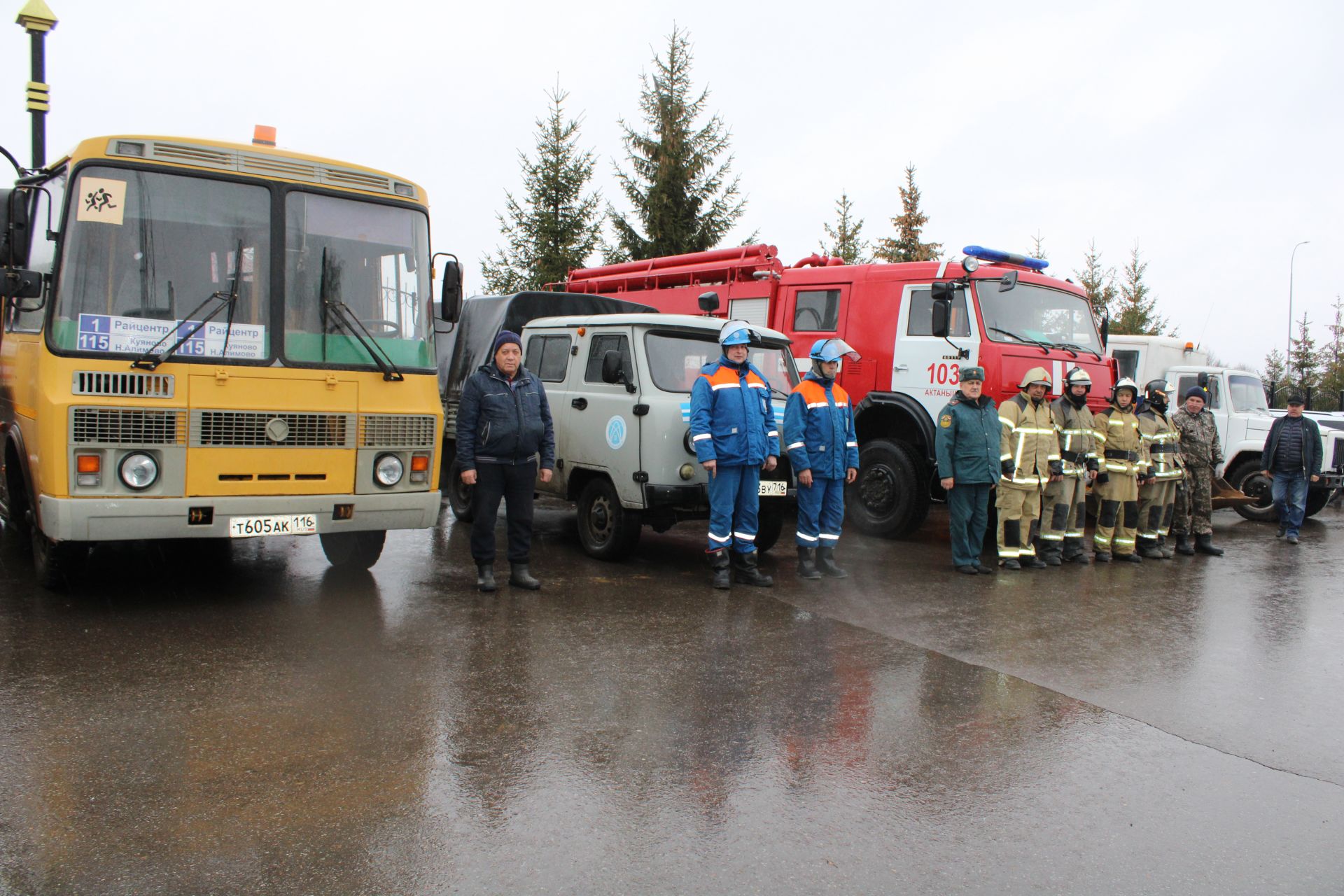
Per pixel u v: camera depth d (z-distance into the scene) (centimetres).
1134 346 1457
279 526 584
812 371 773
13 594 611
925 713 465
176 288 559
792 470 781
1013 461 825
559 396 842
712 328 801
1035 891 306
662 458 740
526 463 674
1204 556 982
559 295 959
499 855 316
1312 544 1110
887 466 974
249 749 391
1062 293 1006
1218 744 442
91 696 440
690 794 367
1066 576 826
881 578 779
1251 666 569
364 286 618
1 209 541
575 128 2333
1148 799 379
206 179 573
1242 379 1374
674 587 713
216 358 564
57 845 312
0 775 360
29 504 590
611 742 414
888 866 318
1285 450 1118
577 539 904
